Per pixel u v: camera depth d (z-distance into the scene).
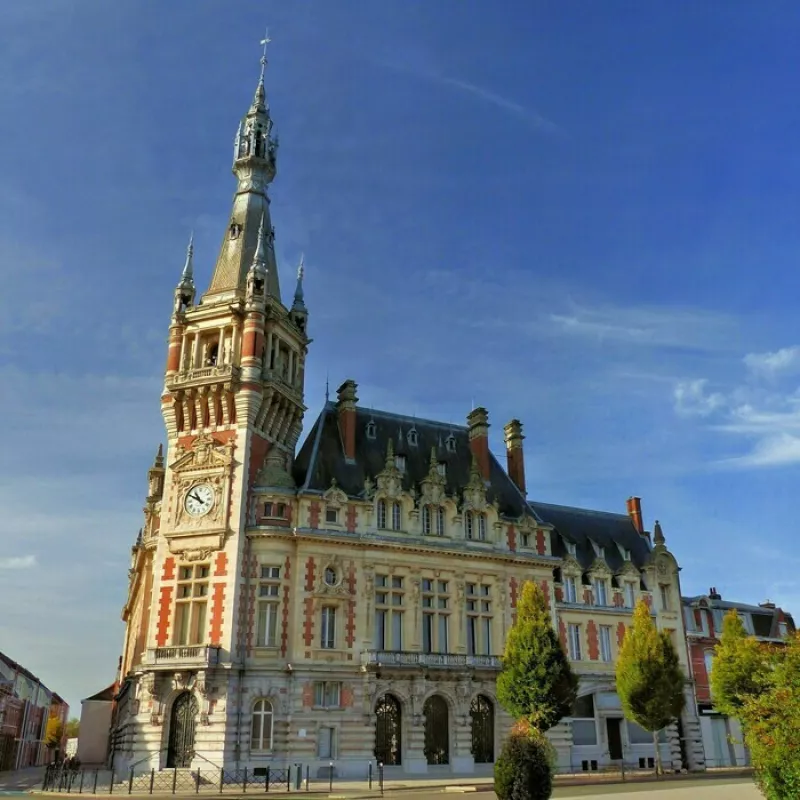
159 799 35.16
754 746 20.62
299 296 64.12
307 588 51.44
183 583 50.84
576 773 54.41
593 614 63.84
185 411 54.97
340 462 58.50
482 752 54.09
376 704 51.25
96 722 83.19
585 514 72.56
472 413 67.25
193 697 47.88
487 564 58.69
